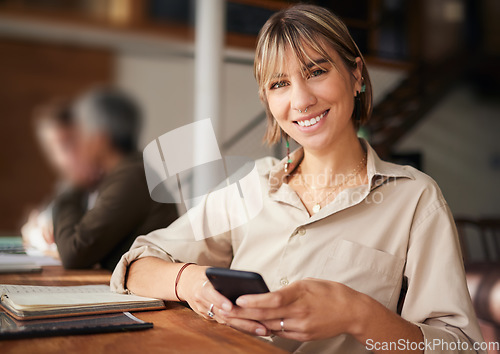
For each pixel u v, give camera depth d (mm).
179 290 1049
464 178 6414
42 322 887
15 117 6113
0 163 6086
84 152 1945
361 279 1100
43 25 5953
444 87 6008
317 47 1092
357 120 1236
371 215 1141
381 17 6336
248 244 1235
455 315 1007
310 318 858
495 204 6586
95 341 823
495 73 6566
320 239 1155
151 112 6418
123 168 1681
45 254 1924
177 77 6523
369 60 5910
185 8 6395
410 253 1091
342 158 1200
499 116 6723
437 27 7148
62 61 6191
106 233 1635
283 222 1208
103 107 2039
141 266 1182
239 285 854
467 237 5531
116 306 1009
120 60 6352
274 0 5211
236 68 5996
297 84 1114
